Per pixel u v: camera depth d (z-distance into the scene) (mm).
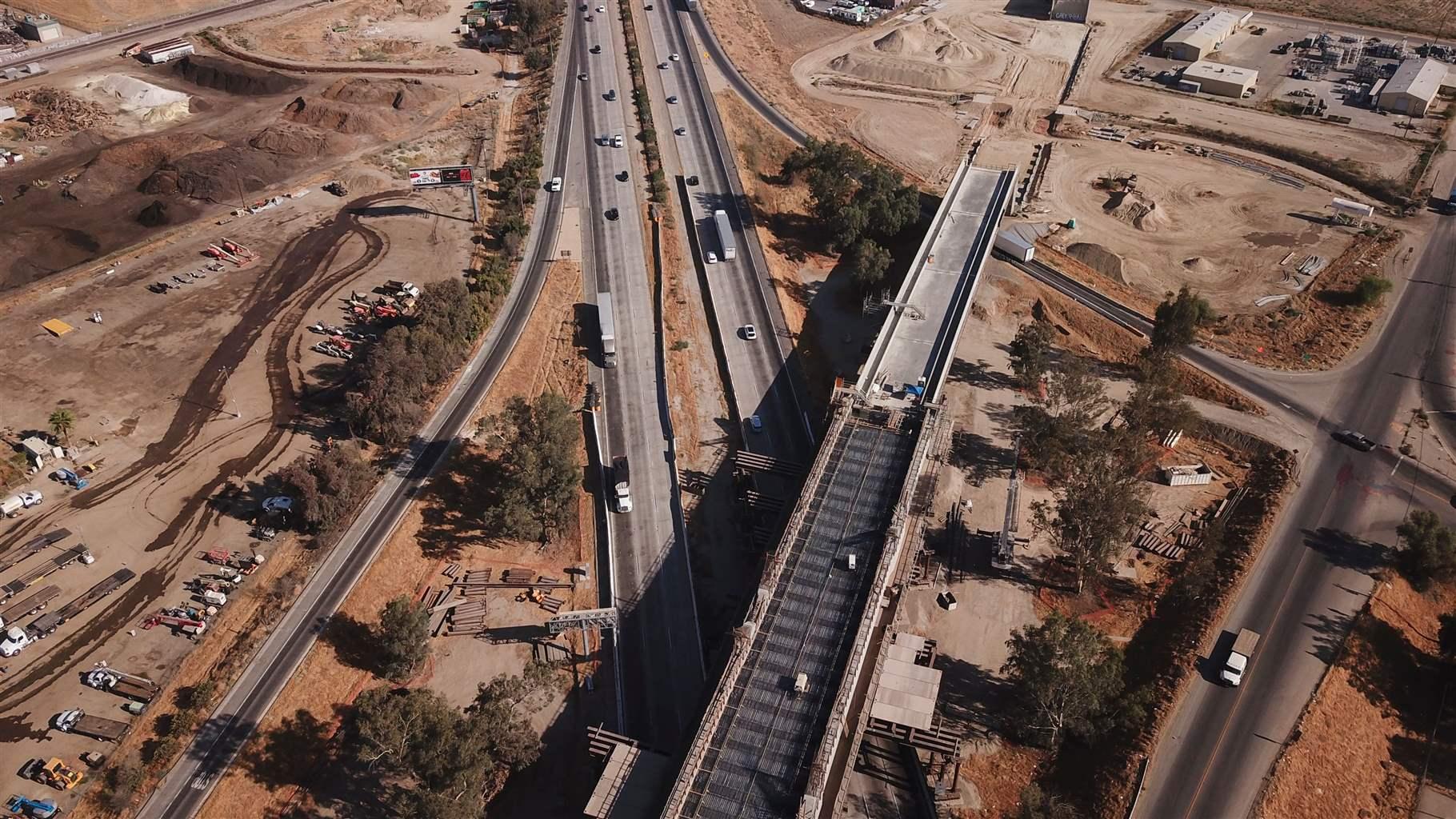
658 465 130750
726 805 78625
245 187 187375
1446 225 183250
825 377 146875
